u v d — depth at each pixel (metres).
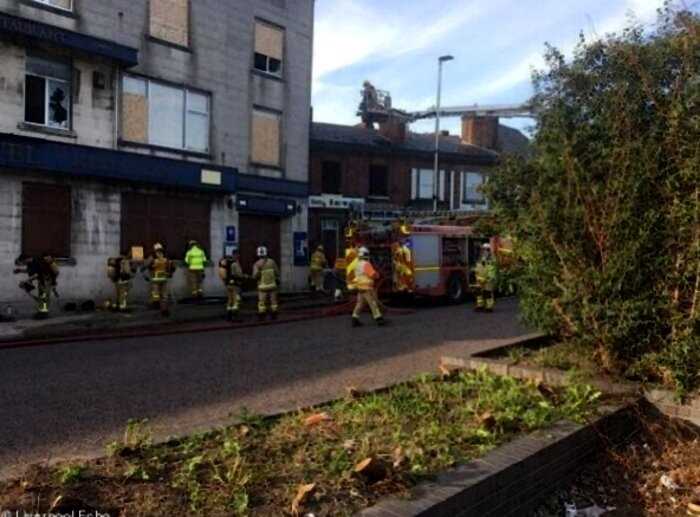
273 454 4.41
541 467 4.48
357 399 6.04
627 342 6.24
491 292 19.02
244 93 23.23
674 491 4.86
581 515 4.48
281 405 7.66
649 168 6.13
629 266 6.10
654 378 6.29
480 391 6.07
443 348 11.98
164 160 20.20
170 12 20.75
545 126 7.23
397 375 9.49
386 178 36.75
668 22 6.69
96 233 18.64
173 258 20.86
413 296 20.44
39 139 17.03
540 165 7.13
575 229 6.52
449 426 4.98
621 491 4.88
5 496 3.67
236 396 8.18
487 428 4.86
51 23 17.52
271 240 24.73
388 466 3.98
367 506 3.58
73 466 4.04
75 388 8.74
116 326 15.66
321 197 33.94
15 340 13.48
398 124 37.72
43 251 17.50
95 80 18.67
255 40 23.83
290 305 20.28
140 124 20.00
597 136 6.74
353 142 35.44
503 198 7.61
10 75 16.81
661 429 5.69
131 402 7.89
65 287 17.89
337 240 34.44
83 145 18.16
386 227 20.64
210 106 22.05
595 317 6.34
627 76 6.66
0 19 16.25
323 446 4.54
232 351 12.02
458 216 24.08
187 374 9.72
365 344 12.65
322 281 24.77
